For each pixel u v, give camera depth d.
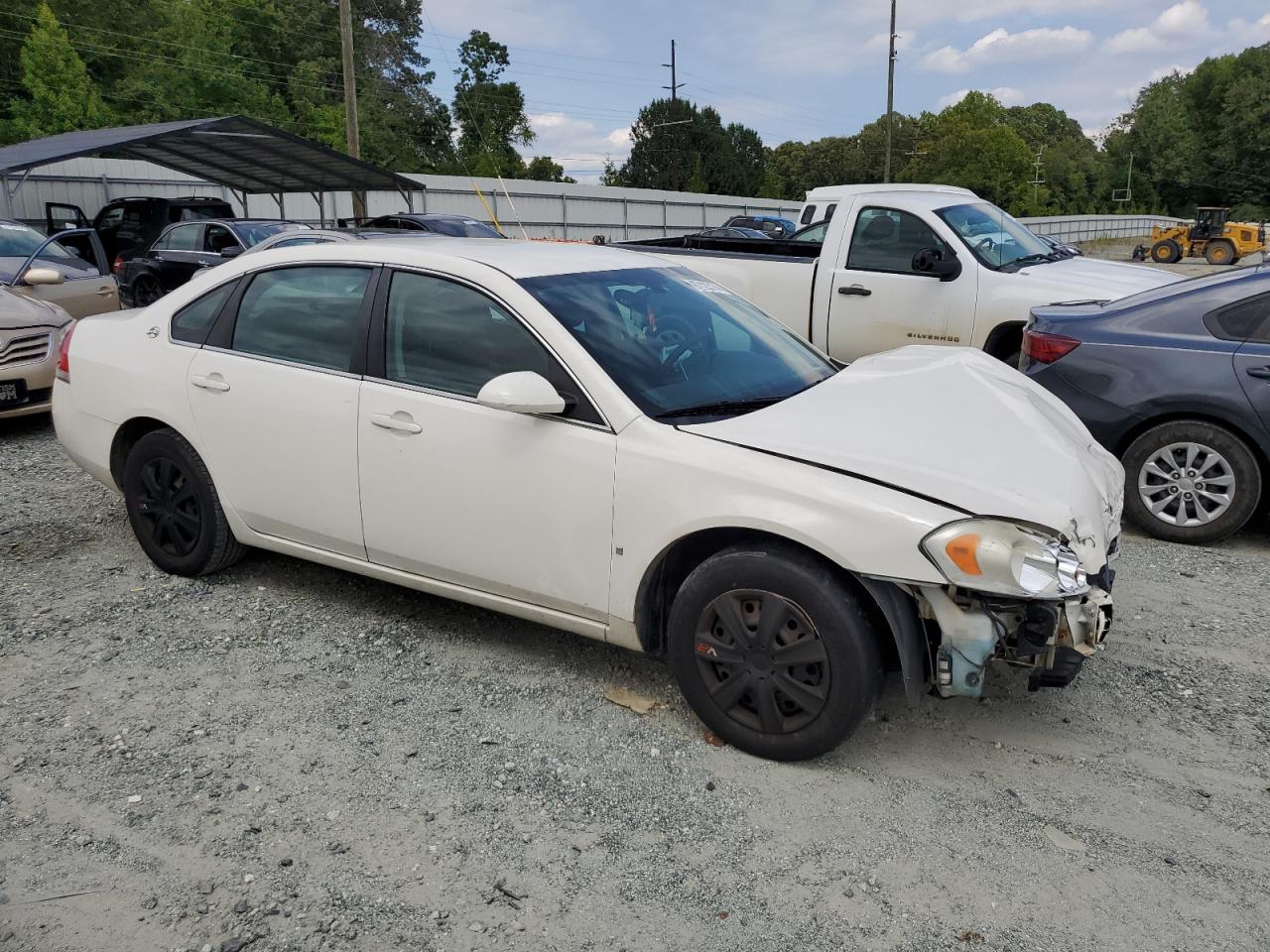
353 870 2.68
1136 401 5.43
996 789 3.08
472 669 3.86
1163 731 3.44
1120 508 3.43
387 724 3.44
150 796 2.99
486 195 39.84
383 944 2.40
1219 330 5.31
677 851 2.78
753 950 2.40
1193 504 5.41
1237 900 2.57
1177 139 98.19
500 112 73.50
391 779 3.10
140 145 20.42
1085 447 3.60
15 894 2.56
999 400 3.57
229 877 2.64
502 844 2.79
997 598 2.91
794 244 9.29
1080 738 3.39
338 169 25.64
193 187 31.16
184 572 4.65
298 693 3.65
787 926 2.48
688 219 49.34
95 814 2.90
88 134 22.92
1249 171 95.25
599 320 3.66
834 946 2.41
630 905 2.55
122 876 2.64
